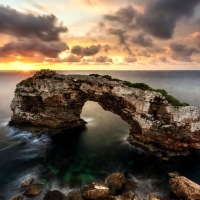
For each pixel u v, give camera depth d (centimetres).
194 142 2925
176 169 2688
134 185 2339
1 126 4516
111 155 3188
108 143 3678
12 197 2097
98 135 4097
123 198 1969
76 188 2300
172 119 2952
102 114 6025
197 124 2867
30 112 4178
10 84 14938
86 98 4059
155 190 2247
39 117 4091
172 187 2188
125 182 2353
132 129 3509
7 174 2639
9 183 2423
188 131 2873
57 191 2083
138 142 3431
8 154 3209
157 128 3067
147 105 3177
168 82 15750
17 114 4259
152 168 2745
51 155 3197
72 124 4441
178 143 2983
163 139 3061
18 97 4238
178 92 9544
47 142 3691
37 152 3294
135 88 3331
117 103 3600
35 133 3988
